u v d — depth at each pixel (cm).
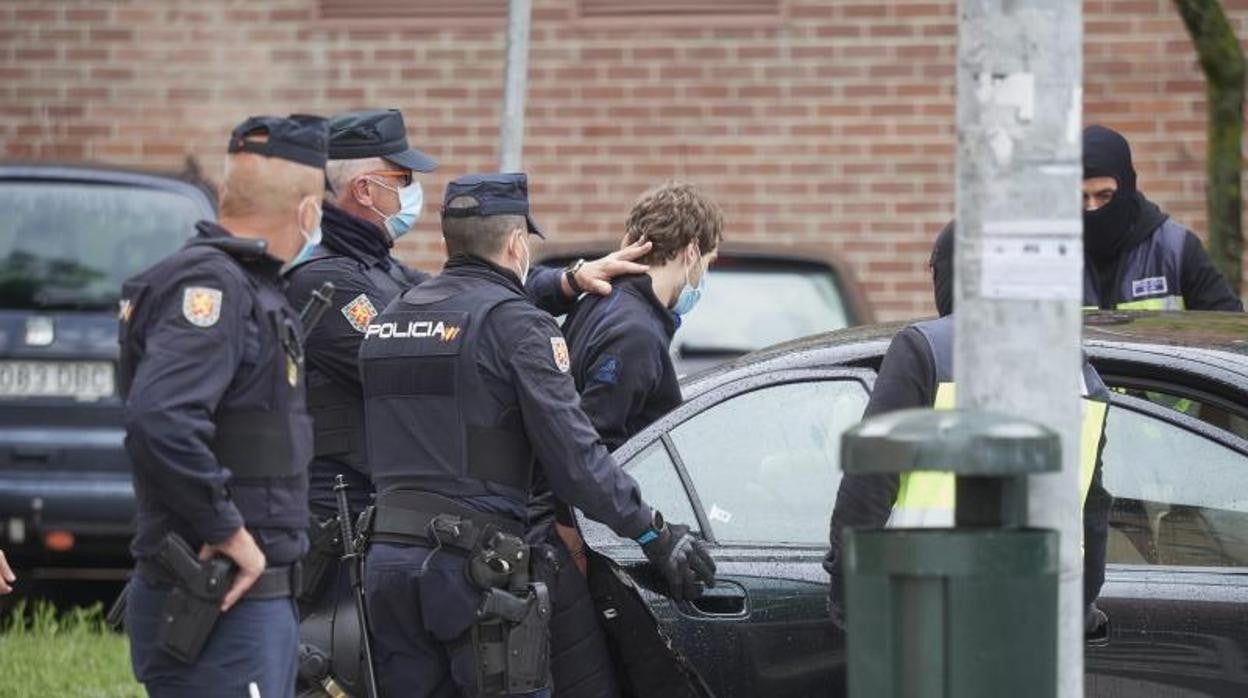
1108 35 4312
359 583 1892
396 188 2127
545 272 2119
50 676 2873
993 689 1313
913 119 4356
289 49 4484
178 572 1603
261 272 1648
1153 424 1939
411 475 1867
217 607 1603
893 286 4375
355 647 1931
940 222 4356
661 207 2073
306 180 1664
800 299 3719
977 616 1310
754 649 1931
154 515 1628
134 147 4519
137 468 1595
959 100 1489
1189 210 4300
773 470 2002
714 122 4403
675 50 4403
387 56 4469
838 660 1925
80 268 3362
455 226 1911
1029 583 1320
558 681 1908
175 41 4503
